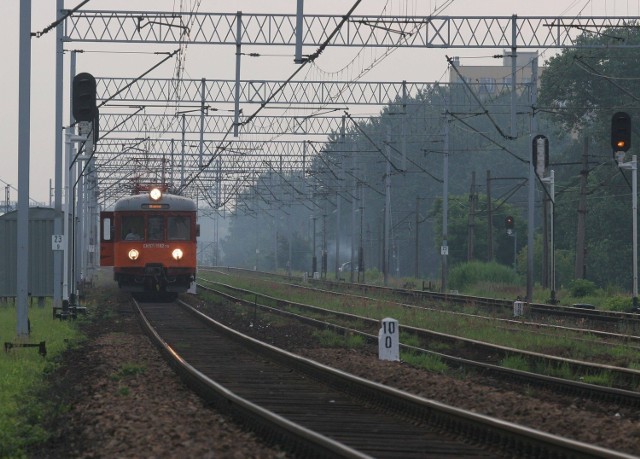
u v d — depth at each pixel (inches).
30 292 5182.1
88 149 5024.6
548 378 2482.8
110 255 5748.0
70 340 3491.6
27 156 3427.7
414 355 3223.4
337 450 1450.5
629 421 1926.7
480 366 2854.3
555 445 1502.2
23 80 3425.2
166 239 5693.9
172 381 2484.0
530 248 6274.6
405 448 1619.1
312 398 2214.6
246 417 1851.6
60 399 2124.8
